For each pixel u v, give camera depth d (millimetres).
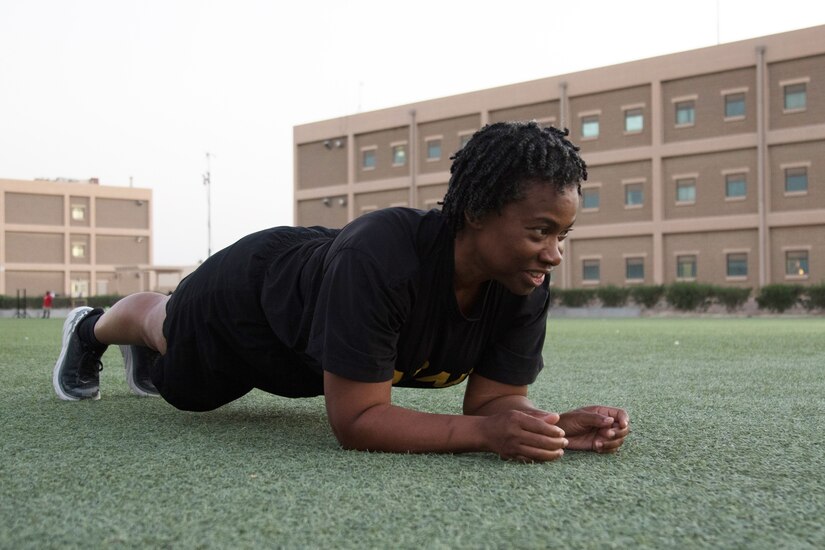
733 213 25016
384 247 1591
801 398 2801
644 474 1438
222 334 1963
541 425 1507
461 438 1562
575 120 27828
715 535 1053
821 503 1230
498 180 1440
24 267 47406
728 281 25125
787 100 24141
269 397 2850
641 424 2125
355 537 1028
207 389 2115
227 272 1932
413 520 1109
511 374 1848
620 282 27109
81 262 49094
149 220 51125
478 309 1712
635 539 1028
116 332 2480
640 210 26719
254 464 1507
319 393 2045
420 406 2611
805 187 23953
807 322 14492
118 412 2365
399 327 1619
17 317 27828
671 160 26109
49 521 1112
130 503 1207
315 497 1240
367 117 32656
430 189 31141
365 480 1363
